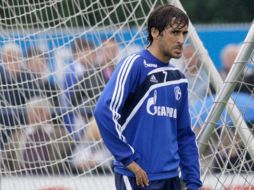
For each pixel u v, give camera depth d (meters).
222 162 21.59
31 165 24.77
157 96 16.83
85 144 24.45
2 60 24.92
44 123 24.64
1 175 24.98
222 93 19.36
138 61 16.69
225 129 21.42
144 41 23.80
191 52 24.97
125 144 16.31
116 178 17.14
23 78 24.81
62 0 24.66
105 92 16.39
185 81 17.20
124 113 16.78
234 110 20.88
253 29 19.05
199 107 23.70
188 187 17.48
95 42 24.45
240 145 22.19
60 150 24.55
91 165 24.53
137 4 23.58
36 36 24.78
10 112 24.86
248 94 25.66
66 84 24.64
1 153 24.92
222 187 21.03
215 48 34.91
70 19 24.53
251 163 21.80
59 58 24.66
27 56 24.83
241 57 19.16
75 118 24.47
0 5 25.05
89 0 24.55
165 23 16.64
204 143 19.53
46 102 24.67
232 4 50.59
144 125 16.77
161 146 16.88
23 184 24.72
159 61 16.86
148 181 16.77
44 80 24.72
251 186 20.78
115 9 23.98
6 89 24.83
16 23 24.89
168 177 16.94
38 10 24.72
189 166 17.50
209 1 51.03
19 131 24.80
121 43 24.33
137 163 16.77
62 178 24.48
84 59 24.55
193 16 50.91
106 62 24.45
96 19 25.56
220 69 34.94
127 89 16.45
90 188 24.42
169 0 22.72
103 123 16.23
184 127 17.44
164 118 16.92
